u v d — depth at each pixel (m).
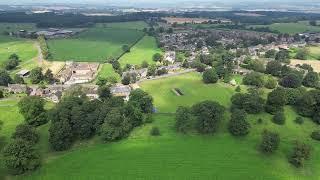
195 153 182.88
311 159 180.50
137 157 178.50
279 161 178.12
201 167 170.38
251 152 185.12
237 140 196.88
